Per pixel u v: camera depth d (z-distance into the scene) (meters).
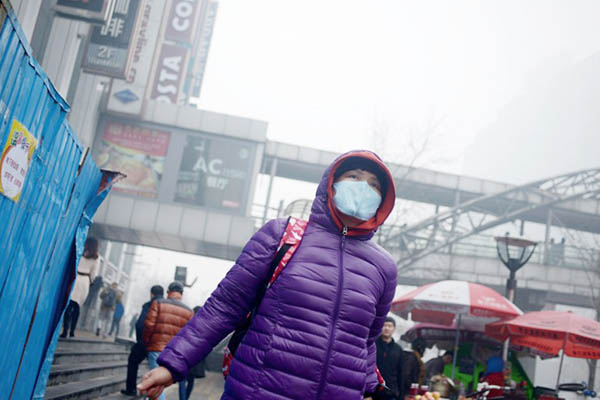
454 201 34.94
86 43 15.52
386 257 2.41
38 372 3.87
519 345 11.05
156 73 28.77
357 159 2.49
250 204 27.33
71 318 10.75
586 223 38.06
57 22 14.34
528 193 36.50
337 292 2.19
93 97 21.12
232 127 27.81
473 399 4.98
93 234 29.14
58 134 3.07
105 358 12.44
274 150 31.78
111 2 11.86
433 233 32.88
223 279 2.29
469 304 9.48
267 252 2.25
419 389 4.26
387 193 2.42
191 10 29.86
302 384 2.07
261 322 2.17
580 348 10.02
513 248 10.29
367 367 2.45
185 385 7.86
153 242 29.59
